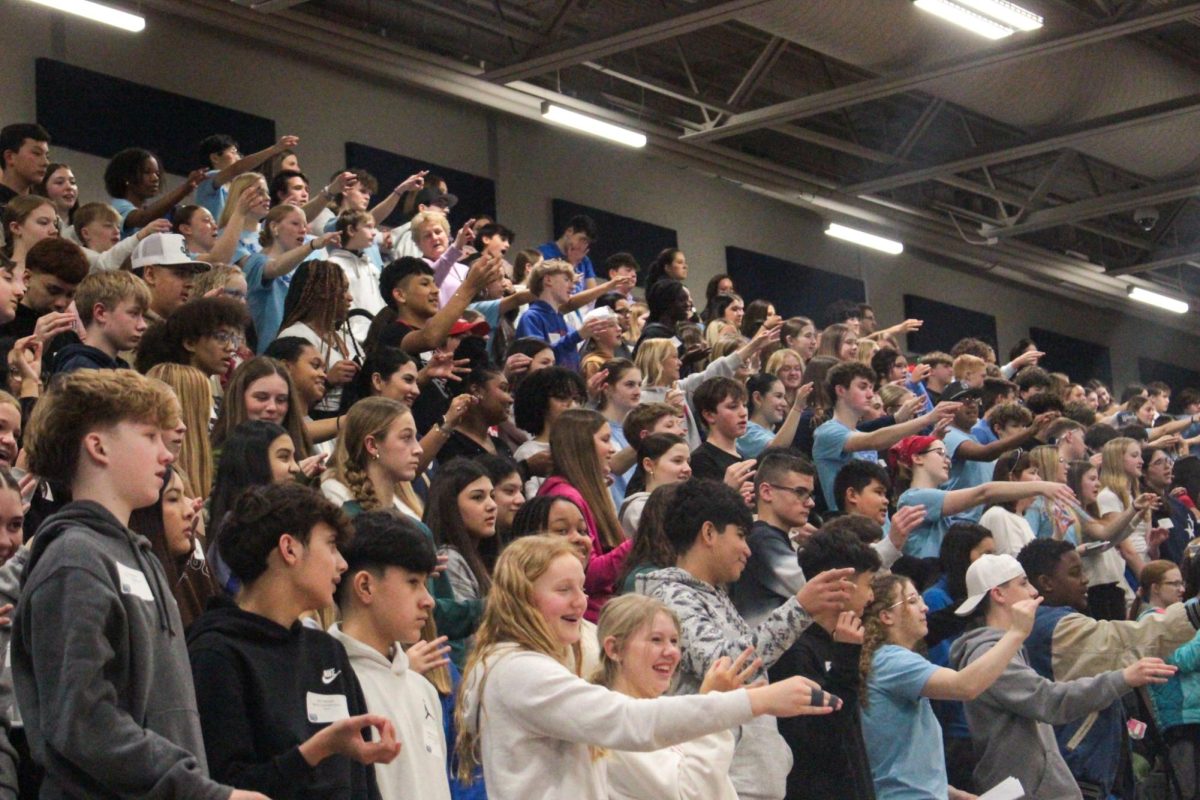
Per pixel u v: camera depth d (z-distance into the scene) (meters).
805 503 6.07
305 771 3.56
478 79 15.96
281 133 14.68
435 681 4.90
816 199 19.67
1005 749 6.39
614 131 16.56
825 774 5.19
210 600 3.94
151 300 6.64
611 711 3.97
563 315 9.75
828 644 5.30
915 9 15.25
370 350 7.53
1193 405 17.16
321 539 3.93
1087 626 7.14
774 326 9.19
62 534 3.38
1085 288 23.66
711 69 17.80
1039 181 21.14
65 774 3.29
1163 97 18.33
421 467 6.17
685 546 5.26
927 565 7.39
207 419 5.35
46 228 7.56
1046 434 10.62
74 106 13.04
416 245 10.52
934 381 11.63
